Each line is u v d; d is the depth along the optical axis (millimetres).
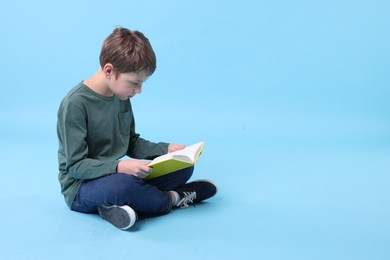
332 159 2148
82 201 1471
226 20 2785
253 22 2775
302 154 2232
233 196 1691
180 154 1343
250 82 2834
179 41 2814
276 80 2816
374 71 2732
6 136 2502
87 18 2797
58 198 1670
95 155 1510
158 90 2848
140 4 2791
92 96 1446
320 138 2477
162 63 2834
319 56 2766
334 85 2775
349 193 1715
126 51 1341
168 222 1449
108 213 1415
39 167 2039
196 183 1602
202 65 2838
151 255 1235
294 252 1256
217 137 2506
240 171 1992
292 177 1905
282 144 2396
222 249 1271
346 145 2365
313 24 2742
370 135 2504
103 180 1375
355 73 2752
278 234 1367
